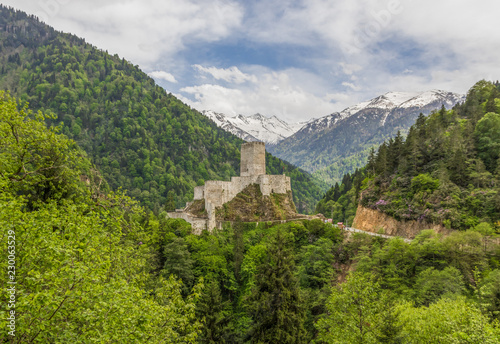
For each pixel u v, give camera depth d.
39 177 33.84
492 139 91.25
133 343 22.77
